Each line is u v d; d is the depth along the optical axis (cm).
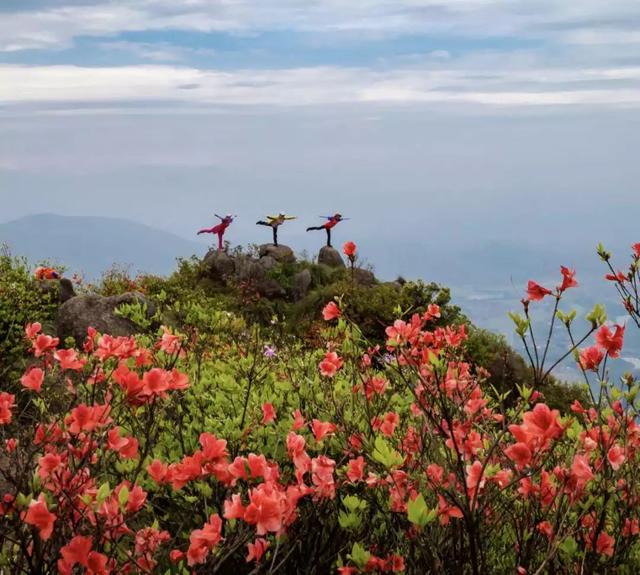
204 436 286
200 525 372
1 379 709
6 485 334
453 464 321
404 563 341
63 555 259
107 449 330
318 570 362
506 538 371
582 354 316
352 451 375
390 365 359
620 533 339
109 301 1181
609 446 329
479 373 444
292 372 579
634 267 413
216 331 597
